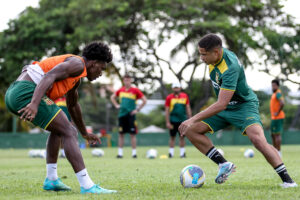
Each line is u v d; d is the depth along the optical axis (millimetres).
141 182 14922
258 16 69062
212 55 12641
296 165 23438
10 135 84500
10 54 72375
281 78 64250
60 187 12617
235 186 13156
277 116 33875
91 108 137125
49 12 73875
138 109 37875
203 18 69250
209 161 28547
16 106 11359
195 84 81375
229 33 66875
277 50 63906
